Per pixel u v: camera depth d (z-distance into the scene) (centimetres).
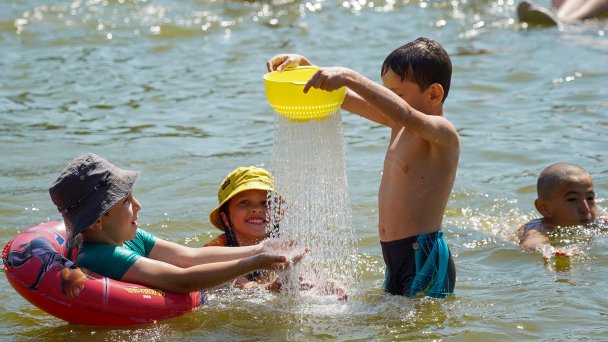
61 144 1688
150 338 909
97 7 2967
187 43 2545
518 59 2269
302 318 950
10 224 1289
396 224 967
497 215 1348
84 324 933
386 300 971
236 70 2252
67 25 2723
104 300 918
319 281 997
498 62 2245
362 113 1034
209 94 2052
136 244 1025
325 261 988
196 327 935
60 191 937
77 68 2266
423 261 959
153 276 952
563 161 1553
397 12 2920
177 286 953
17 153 1625
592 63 2197
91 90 2077
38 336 930
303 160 920
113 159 1605
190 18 2838
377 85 863
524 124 1764
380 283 1062
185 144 1698
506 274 1101
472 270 1122
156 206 1378
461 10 2923
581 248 1197
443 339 884
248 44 2516
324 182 930
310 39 2555
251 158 1611
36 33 2617
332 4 3023
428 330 907
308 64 1005
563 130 1716
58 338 921
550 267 1126
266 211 1119
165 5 3005
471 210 1368
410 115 878
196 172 1540
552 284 1054
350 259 1052
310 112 885
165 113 1908
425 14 2883
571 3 2767
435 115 974
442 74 971
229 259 1019
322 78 834
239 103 1977
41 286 917
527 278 1081
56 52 2422
